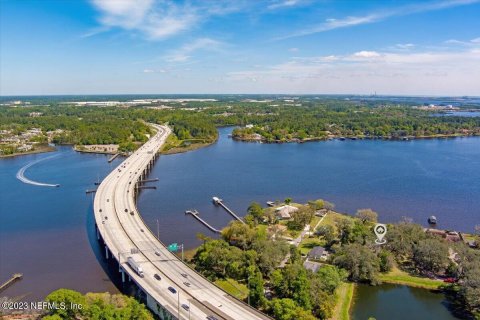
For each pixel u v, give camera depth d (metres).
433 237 192.00
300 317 126.44
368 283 165.88
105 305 133.25
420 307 149.00
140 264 167.88
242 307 135.88
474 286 146.12
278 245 178.12
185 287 149.00
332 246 192.00
